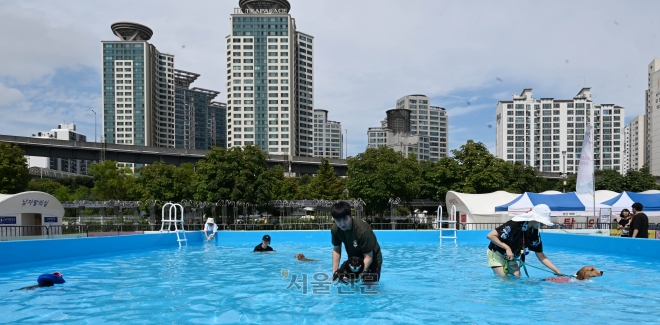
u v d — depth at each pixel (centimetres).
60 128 13712
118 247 1240
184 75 16838
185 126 16425
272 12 13700
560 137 13100
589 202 2155
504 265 669
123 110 13500
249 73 13388
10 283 693
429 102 19125
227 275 755
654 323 405
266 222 2455
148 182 3198
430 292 564
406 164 3634
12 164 3222
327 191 4512
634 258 1069
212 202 2702
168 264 941
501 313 445
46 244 1012
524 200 2134
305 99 14738
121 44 13588
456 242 1697
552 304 488
